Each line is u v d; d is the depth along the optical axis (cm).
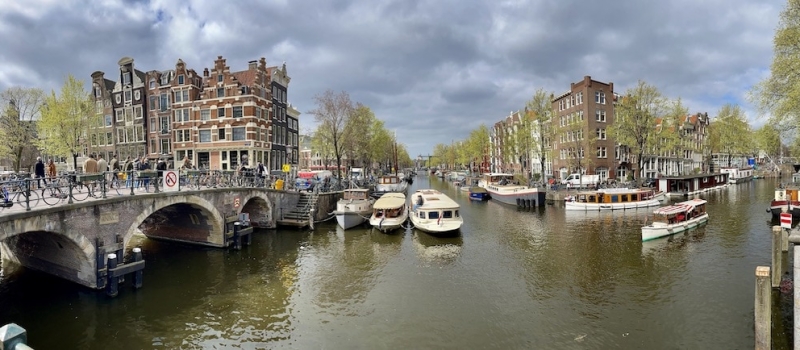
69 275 1573
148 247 2348
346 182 4266
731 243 2230
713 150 7288
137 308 1424
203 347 1168
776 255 1493
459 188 7131
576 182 4944
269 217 2875
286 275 1823
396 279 1769
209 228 2328
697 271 1772
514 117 8138
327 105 4406
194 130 4406
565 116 6031
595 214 3462
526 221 3206
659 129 4541
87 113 3806
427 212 2736
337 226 3036
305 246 2392
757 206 3644
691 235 2456
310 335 1246
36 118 4012
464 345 1185
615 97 5731
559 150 6238
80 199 1491
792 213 2675
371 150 6175
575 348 1159
